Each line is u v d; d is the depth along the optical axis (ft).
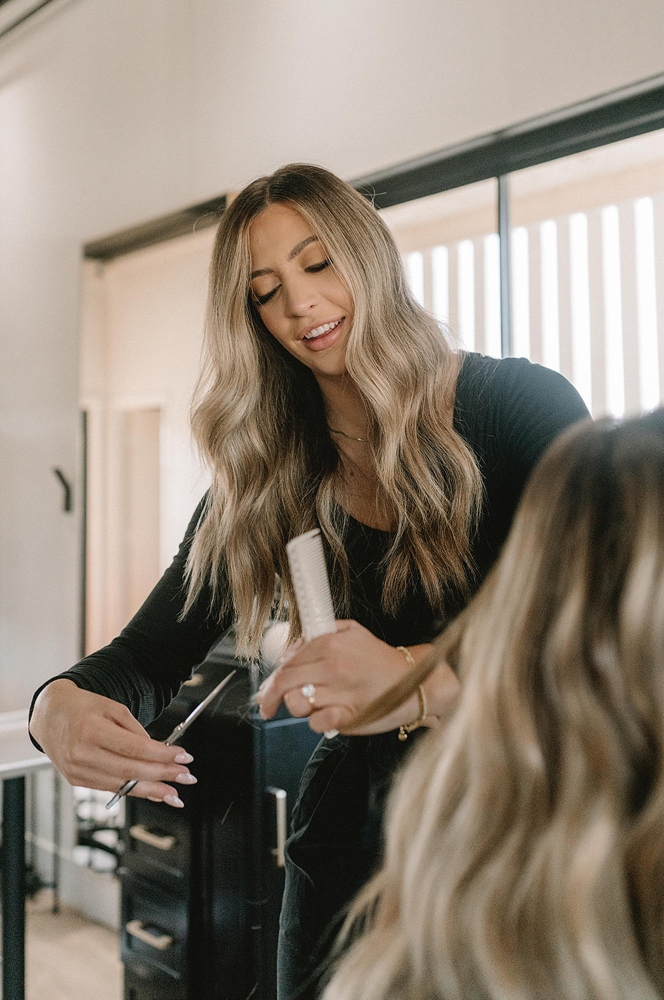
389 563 3.73
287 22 7.89
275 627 4.33
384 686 2.52
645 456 1.54
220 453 3.97
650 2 5.56
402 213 7.03
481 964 1.45
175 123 9.05
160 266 9.16
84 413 10.03
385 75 7.10
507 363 3.67
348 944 3.60
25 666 10.92
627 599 1.44
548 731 1.52
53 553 10.47
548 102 6.09
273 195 3.51
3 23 11.51
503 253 6.45
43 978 8.41
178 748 3.16
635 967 1.35
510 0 6.29
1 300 11.57
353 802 3.73
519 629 1.58
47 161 10.84
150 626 3.98
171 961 6.02
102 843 9.75
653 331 6.06
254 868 5.32
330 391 3.79
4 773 6.16
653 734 1.41
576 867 1.39
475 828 1.55
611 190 6.17
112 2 9.87
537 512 1.63
